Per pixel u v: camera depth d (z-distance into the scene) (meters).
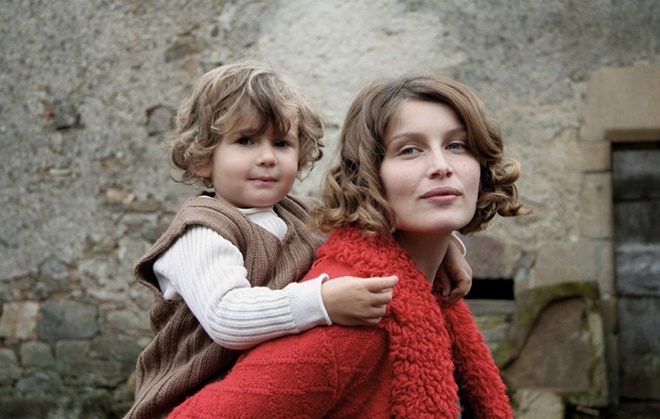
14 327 4.76
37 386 4.71
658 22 4.25
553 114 4.31
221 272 1.34
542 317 4.11
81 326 4.70
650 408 4.19
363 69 4.47
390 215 1.30
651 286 4.32
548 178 4.30
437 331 1.28
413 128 1.28
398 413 1.22
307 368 1.18
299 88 1.69
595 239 4.25
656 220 4.33
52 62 4.76
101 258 4.70
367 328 1.22
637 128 4.24
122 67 4.71
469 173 1.30
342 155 1.39
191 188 4.64
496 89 4.35
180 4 4.66
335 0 4.52
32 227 4.76
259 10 4.59
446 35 4.41
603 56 4.29
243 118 1.50
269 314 1.23
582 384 3.98
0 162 4.79
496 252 4.31
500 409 1.47
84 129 4.73
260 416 1.17
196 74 4.64
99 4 4.73
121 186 4.70
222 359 1.35
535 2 4.34
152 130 4.68
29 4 4.78
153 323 1.46
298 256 1.47
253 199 1.51
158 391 1.35
